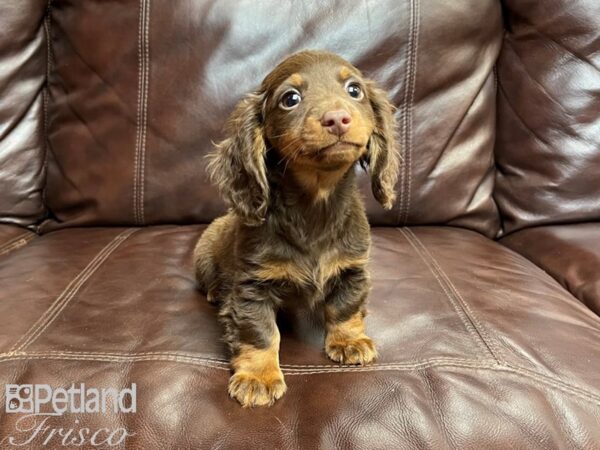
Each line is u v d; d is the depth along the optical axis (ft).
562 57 1.44
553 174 1.45
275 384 0.80
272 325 0.91
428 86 1.44
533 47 1.47
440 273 1.13
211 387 0.81
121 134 1.43
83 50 1.44
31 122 1.48
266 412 0.77
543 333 0.92
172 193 1.43
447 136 1.46
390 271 1.15
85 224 1.45
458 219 1.48
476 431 0.74
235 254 0.96
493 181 1.54
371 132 0.97
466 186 1.47
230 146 0.97
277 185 0.94
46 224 1.49
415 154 1.45
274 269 0.92
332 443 0.72
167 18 1.40
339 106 0.85
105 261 1.19
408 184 1.45
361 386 0.80
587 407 0.78
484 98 1.50
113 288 1.07
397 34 1.42
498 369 0.82
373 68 1.43
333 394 0.79
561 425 0.76
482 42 1.48
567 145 1.44
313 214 0.93
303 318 1.03
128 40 1.41
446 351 0.86
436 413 0.76
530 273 1.18
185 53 1.42
